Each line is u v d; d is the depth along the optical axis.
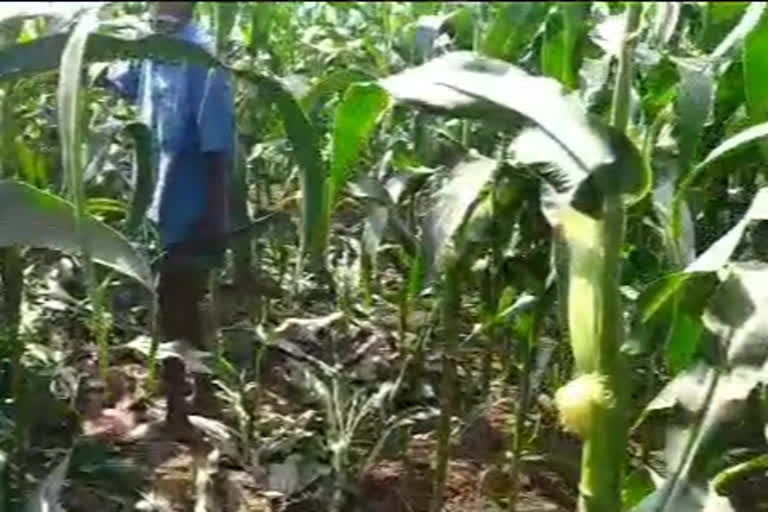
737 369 1.43
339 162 1.69
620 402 1.45
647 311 1.60
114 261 1.51
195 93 2.83
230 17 3.53
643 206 1.97
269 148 3.71
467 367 2.96
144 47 1.52
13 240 1.48
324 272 3.18
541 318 2.14
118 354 3.27
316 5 7.29
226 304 3.27
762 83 1.71
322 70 4.58
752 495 2.00
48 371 2.48
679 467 1.50
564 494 2.58
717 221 2.37
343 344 3.10
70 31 1.51
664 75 2.41
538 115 1.30
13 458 1.86
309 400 2.90
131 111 3.87
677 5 3.03
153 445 2.77
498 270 2.12
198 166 2.87
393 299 3.45
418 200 2.64
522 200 1.86
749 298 1.45
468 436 2.79
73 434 2.18
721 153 1.63
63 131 1.30
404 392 2.95
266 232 2.64
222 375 2.74
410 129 3.43
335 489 2.44
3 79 1.51
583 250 1.44
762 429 1.56
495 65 1.40
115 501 2.26
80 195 1.30
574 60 2.28
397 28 5.49
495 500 2.57
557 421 2.66
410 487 2.60
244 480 2.56
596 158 1.23
